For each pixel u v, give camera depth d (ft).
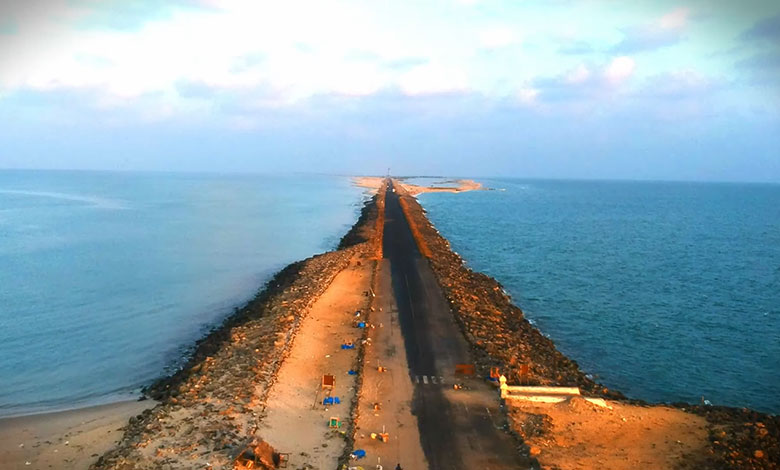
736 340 202.08
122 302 232.94
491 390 134.31
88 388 150.41
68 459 112.27
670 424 121.29
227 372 141.49
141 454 103.35
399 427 115.03
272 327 171.53
